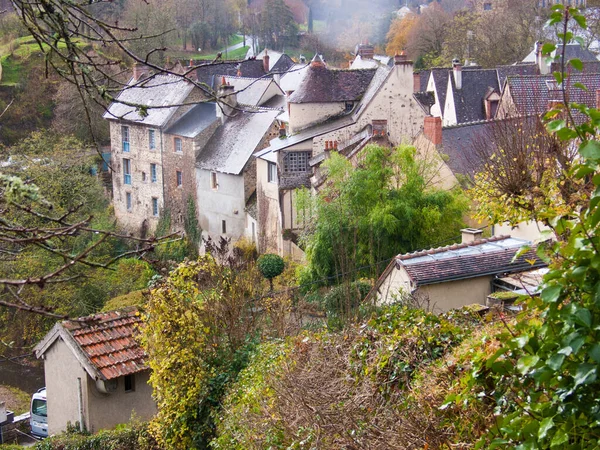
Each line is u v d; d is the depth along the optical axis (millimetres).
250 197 39531
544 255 4656
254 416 11008
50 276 4500
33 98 44000
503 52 54688
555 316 4441
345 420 8609
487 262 17812
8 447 15742
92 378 15961
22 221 17984
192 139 42281
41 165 32875
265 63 50562
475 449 5453
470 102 44406
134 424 15719
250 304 15844
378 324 11703
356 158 27656
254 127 40469
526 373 4766
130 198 47781
